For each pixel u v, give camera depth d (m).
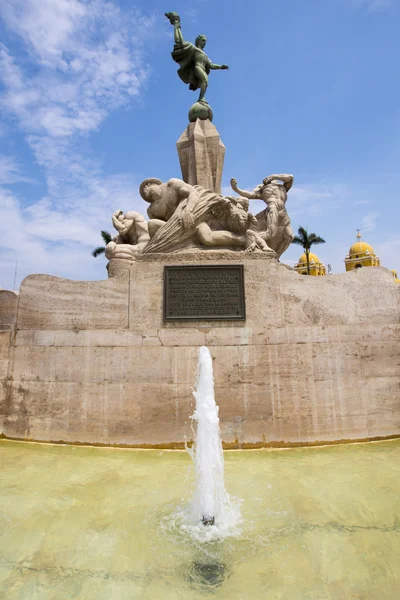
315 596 2.40
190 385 5.90
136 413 5.85
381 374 6.12
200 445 4.59
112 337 6.14
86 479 4.39
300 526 3.27
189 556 2.84
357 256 44.31
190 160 10.12
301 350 6.04
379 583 2.51
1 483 4.25
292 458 5.18
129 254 7.60
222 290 6.35
